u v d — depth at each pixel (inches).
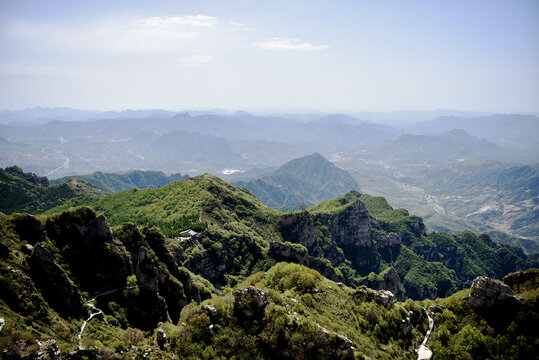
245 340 3105.3
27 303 2541.8
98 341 2684.5
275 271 4827.8
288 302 3671.3
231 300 3444.9
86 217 3693.4
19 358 2091.5
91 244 3651.6
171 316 3900.1
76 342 2613.2
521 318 3528.5
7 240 3019.2
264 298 3405.5
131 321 3415.4
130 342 2851.9
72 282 3073.3
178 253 5974.4
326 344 3065.9
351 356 3026.6
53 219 3619.6
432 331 3951.8
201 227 7293.3
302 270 4643.2
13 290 2534.5
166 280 3998.5
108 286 3528.5
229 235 7568.9
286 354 3053.6
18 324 2330.2
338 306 3971.5
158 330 2987.2
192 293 4505.4
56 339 2487.7
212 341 3041.3
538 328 3410.4
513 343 3437.5
